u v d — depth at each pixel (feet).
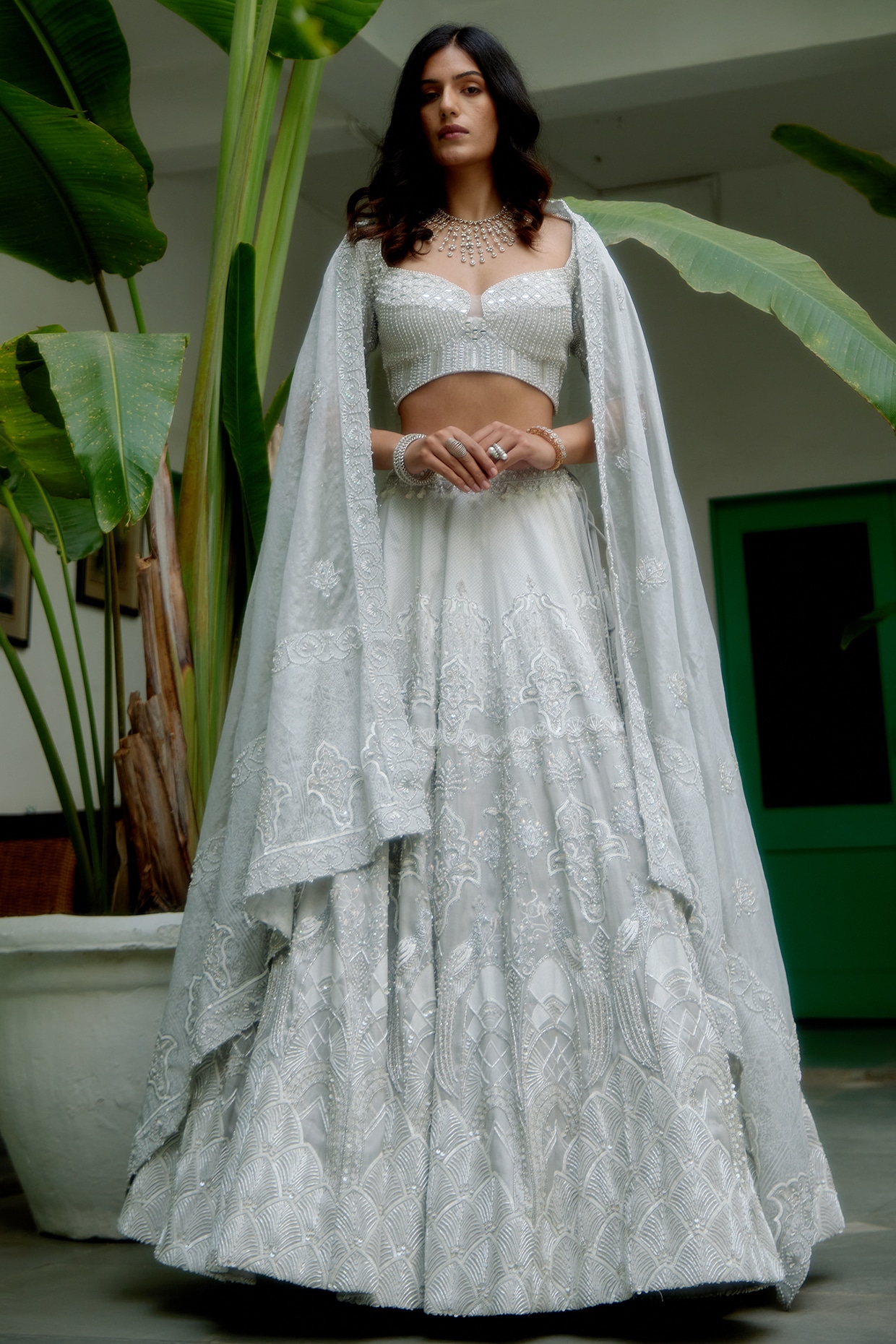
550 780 5.41
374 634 5.64
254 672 5.87
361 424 5.95
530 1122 4.97
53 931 6.75
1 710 12.93
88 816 7.88
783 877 18.31
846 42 13.73
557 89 14.66
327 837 5.40
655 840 5.28
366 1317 5.10
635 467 5.92
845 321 7.64
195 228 16.88
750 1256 4.66
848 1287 5.41
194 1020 5.61
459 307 6.02
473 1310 4.74
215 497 7.72
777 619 18.69
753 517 18.88
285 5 8.24
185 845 7.38
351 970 5.21
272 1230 4.81
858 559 18.43
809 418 18.48
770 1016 5.50
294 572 5.77
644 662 5.75
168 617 7.42
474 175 6.25
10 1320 5.19
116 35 8.34
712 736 5.81
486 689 5.64
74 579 14.20
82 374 6.34
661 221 8.44
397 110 6.32
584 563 5.95
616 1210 4.85
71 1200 6.81
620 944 5.12
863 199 18.25
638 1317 5.01
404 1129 5.06
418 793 5.45
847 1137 9.44
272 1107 5.01
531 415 6.06
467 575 5.80
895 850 17.92
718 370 18.89
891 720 18.11
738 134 17.53
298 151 8.46
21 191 7.77
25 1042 6.85
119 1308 5.37
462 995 5.23
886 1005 17.69
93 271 8.33
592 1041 5.08
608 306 6.17
